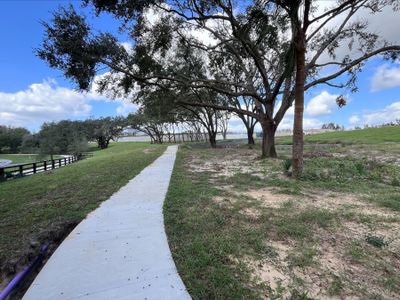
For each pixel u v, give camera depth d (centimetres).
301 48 896
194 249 352
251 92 1484
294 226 434
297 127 905
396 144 1905
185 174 1006
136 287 274
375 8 1285
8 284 298
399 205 548
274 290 270
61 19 944
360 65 1430
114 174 1028
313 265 318
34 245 380
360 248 363
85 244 376
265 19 1043
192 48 1543
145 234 409
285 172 976
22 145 6456
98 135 6500
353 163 1073
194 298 256
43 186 868
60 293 265
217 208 535
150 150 2714
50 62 988
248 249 357
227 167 1218
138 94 1557
